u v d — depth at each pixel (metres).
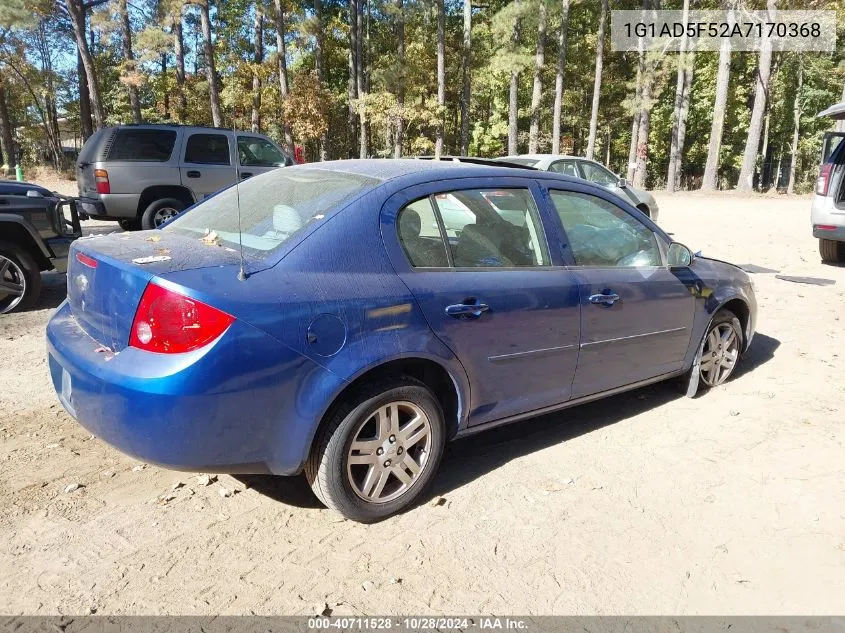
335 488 2.87
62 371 3.03
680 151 34.22
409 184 3.21
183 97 37.25
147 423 2.53
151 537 2.90
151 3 30.33
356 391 2.87
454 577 2.71
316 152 41.94
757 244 12.20
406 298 2.96
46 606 2.46
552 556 2.87
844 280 9.01
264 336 2.59
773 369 5.39
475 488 3.42
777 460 3.80
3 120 38.94
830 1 29.28
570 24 41.09
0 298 6.55
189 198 11.26
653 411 4.48
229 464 2.68
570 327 3.62
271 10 32.06
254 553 2.82
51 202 6.69
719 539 3.03
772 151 49.75
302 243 2.85
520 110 46.31
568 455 3.82
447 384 3.25
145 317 2.57
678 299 4.29
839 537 3.05
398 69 32.78
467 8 34.84
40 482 3.33
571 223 3.81
